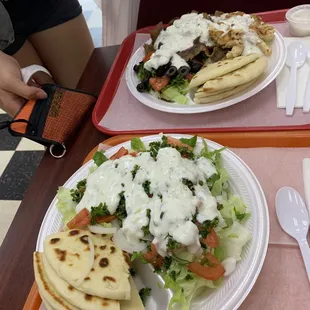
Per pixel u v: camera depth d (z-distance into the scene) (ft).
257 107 1.55
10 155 3.25
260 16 2.02
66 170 1.52
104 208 1.10
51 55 2.72
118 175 1.16
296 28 1.77
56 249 1.05
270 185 1.26
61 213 1.24
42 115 1.63
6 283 1.21
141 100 1.67
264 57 1.65
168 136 1.39
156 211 1.02
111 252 1.06
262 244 1.01
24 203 1.45
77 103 1.71
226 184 1.19
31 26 2.55
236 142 1.44
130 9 2.73
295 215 1.12
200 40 1.77
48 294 0.98
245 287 0.94
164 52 1.74
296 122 1.43
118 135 1.57
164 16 2.46
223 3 2.37
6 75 1.73
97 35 4.38
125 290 0.95
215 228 1.03
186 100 1.60
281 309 0.97
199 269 0.99
